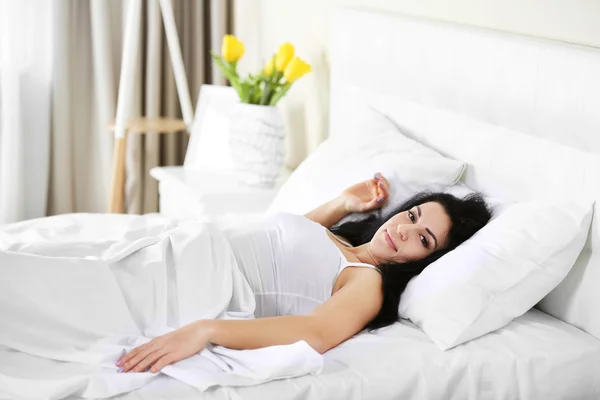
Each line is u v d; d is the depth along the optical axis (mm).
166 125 3473
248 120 2916
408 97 2395
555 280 1804
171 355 1565
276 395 1520
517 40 1924
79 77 3611
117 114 3322
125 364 1548
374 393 1585
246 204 2871
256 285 1917
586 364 1714
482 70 2039
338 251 1942
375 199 2104
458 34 2129
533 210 1844
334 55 2781
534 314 1900
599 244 1755
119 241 1991
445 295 1768
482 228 1926
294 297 1918
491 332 1783
